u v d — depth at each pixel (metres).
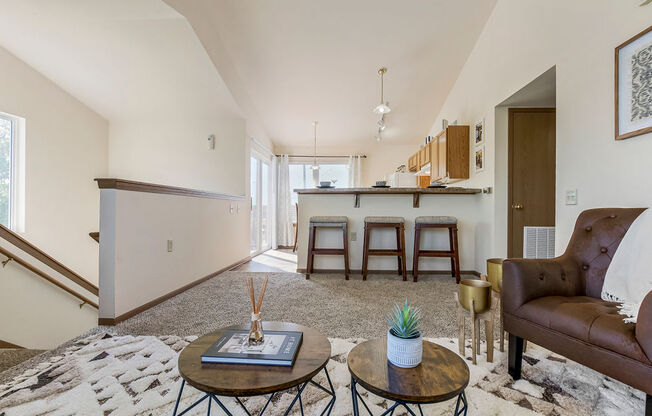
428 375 0.90
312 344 1.08
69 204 3.91
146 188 2.42
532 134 3.25
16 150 3.37
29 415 1.15
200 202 3.25
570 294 1.50
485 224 3.43
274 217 6.40
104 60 3.33
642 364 0.98
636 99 1.65
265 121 5.59
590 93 1.99
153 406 1.20
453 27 3.45
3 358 1.76
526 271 1.42
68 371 1.46
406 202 3.71
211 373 0.89
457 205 3.69
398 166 6.70
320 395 1.28
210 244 3.47
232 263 4.12
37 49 3.18
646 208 1.46
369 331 1.95
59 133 3.78
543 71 2.46
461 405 1.21
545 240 2.44
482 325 2.06
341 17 3.23
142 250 2.37
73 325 2.77
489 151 3.37
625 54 1.72
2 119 3.25
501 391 1.32
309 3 3.06
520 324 1.38
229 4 3.06
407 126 5.82
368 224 3.35
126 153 4.53
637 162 1.68
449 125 4.27
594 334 1.11
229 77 3.82
